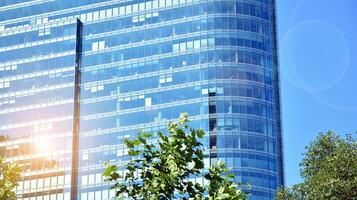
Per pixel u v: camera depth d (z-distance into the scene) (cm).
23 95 16800
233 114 14725
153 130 15225
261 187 14312
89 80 16312
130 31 16288
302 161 5841
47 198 15800
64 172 15862
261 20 15538
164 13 16062
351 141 5575
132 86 15812
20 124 16600
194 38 15512
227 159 14362
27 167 16225
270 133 14862
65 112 16275
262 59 15275
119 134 15612
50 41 16938
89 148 15800
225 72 15038
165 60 15662
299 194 5731
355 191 5231
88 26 16775
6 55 17238
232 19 15388
